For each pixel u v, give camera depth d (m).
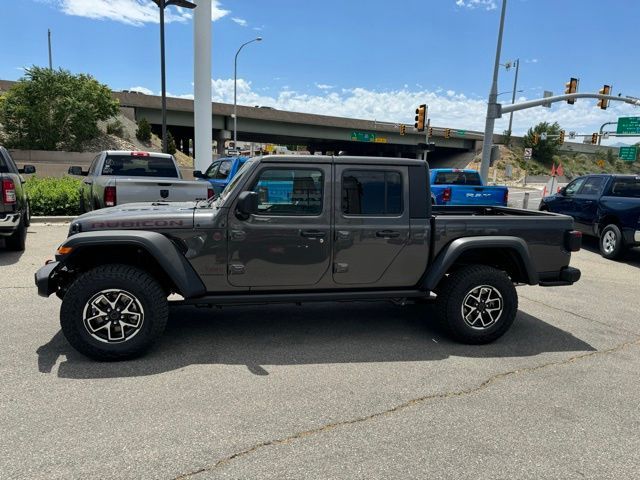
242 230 4.22
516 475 2.67
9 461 2.64
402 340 4.77
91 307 3.94
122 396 3.43
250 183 4.25
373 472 2.65
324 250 4.40
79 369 3.86
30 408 3.22
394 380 3.85
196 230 4.16
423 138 64.94
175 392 3.52
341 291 4.62
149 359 4.11
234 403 3.38
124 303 4.02
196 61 19.75
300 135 56.38
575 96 20.83
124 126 41.19
